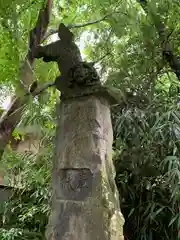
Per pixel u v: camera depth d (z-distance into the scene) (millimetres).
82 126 2191
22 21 2668
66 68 2314
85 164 2094
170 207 2828
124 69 3078
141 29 2930
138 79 3090
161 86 3395
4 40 2334
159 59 3047
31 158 3809
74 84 2277
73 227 1998
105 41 3350
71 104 2277
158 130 2766
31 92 2639
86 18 3271
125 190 3018
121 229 2010
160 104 3012
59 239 2012
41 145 3635
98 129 2158
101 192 2000
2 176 4254
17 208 3844
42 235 3428
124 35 3088
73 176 2111
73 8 3236
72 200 2066
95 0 3006
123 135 2992
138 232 2939
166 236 2877
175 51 3100
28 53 2557
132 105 3074
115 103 2342
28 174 3686
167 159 2689
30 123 3197
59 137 2271
